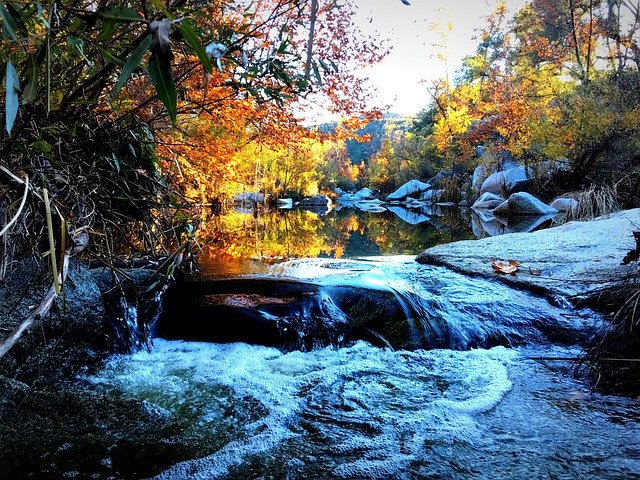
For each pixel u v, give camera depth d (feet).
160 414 6.61
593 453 5.49
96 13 2.54
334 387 7.63
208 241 23.09
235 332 9.68
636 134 38.65
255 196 72.43
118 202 8.79
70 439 5.87
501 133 61.16
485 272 13.37
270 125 18.24
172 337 9.97
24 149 4.91
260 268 14.29
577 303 10.85
